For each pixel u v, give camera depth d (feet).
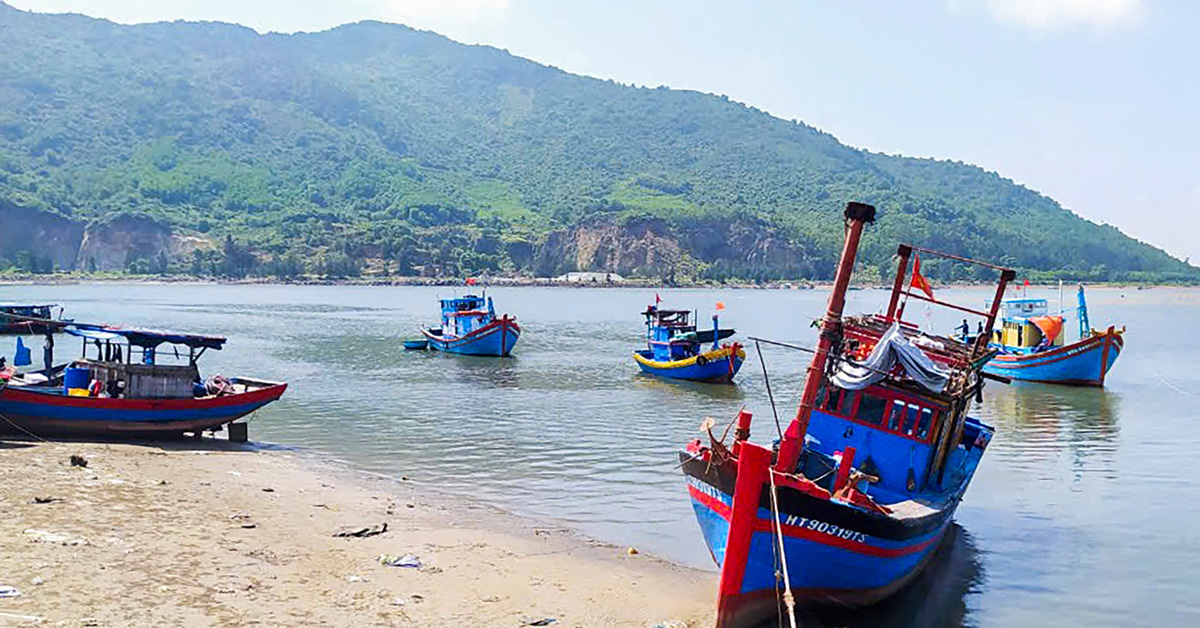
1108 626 68.13
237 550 69.87
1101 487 108.47
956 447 86.17
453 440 127.95
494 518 87.15
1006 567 80.23
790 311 564.71
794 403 169.89
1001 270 93.04
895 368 75.46
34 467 90.12
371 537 77.10
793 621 57.16
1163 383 211.41
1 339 270.46
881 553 65.92
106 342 115.75
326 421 142.00
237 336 309.01
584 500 96.07
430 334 269.85
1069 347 200.95
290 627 56.34
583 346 288.51
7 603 55.52
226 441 118.11
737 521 61.16
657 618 63.52
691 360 196.03
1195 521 94.02
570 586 68.59
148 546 68.59
